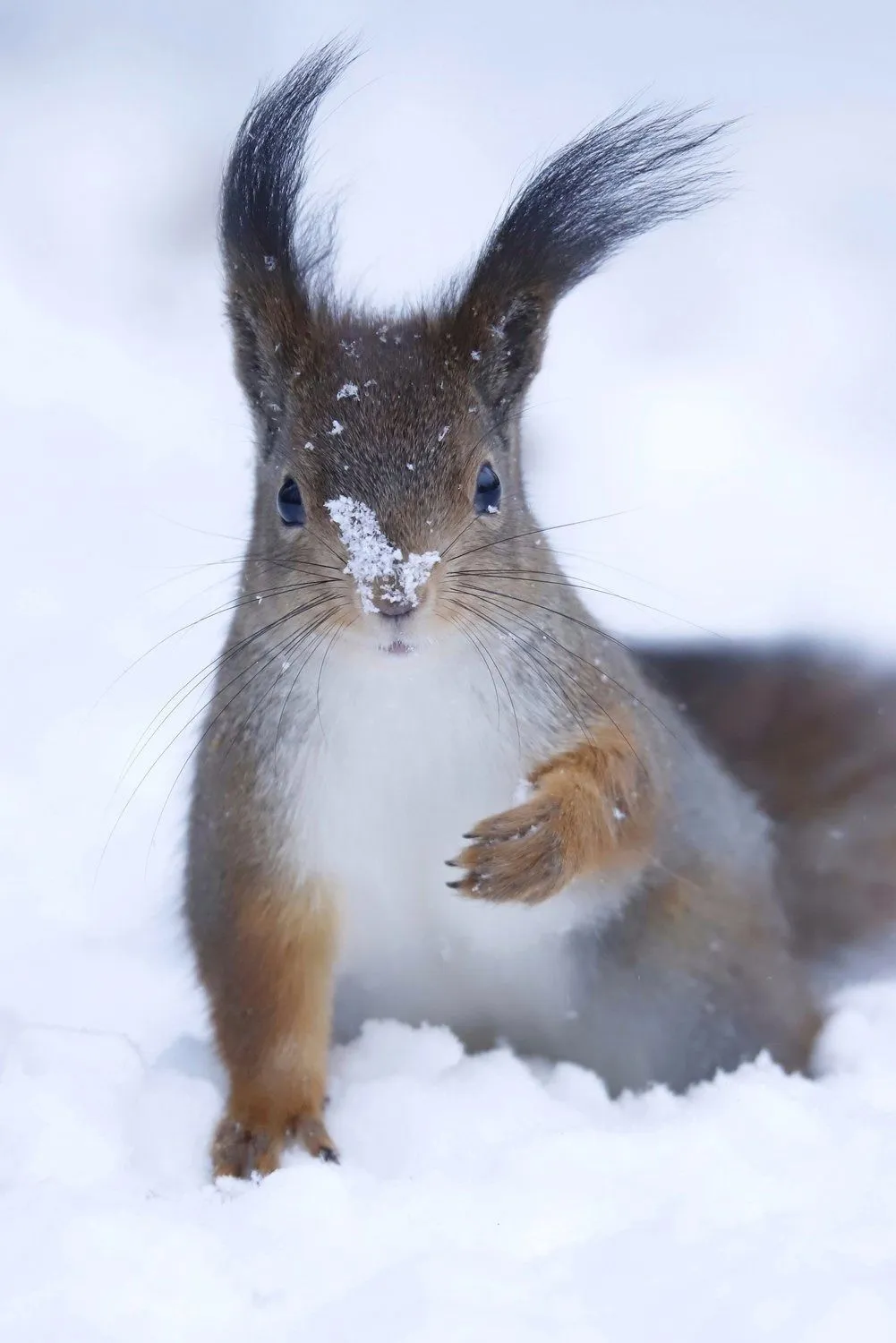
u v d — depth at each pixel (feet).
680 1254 6.77
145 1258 6.79
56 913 7.36
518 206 7.14
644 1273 6.76
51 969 7.27
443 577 7.00
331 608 7.00
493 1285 6.75
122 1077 7.06
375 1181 6.88
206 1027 7.13
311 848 7.06
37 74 13.88
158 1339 6.73
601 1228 6.82
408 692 7.04
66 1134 6.98
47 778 7.57
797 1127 6.92
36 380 10.18
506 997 7.14
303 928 7.06
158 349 10.69
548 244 7.13
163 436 9.57
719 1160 6.88
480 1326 6.72
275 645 7.06
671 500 8.84
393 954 7.12
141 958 7.29
